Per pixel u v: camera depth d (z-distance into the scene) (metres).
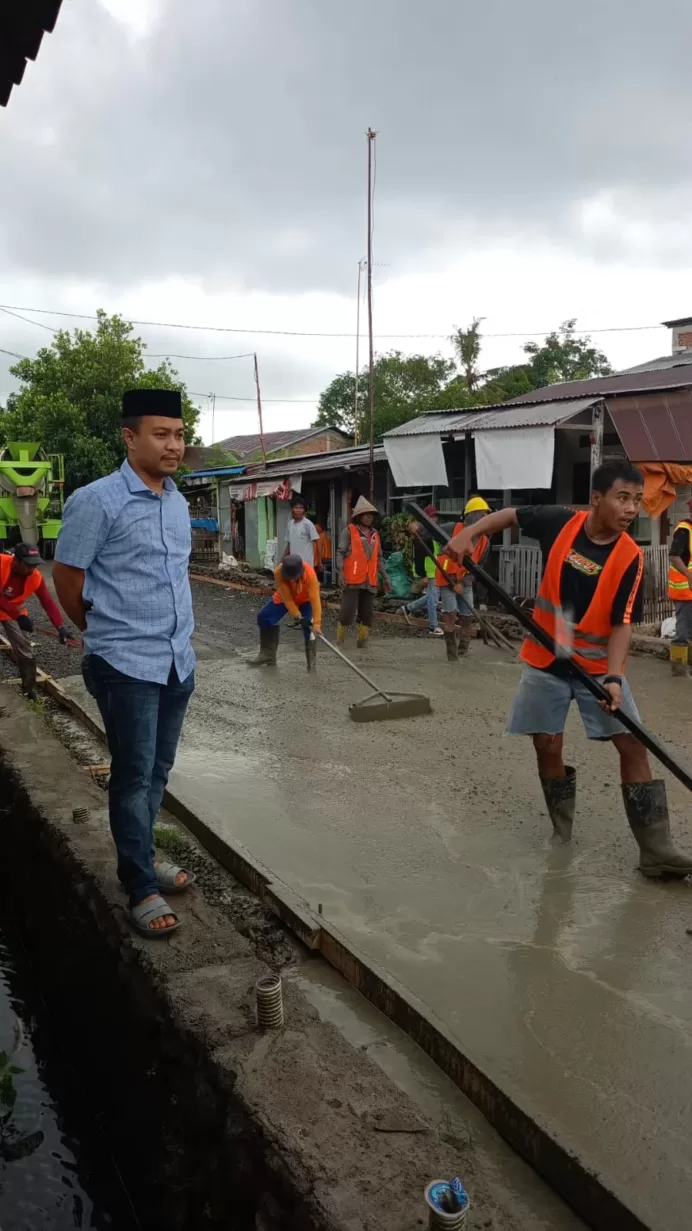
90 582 3.09
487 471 10.84
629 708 3.72
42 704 6.91
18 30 3.06
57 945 3.99
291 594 8.17
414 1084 2.49
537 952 3.15
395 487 14.41
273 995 2.54
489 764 5.39
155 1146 2.78
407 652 9.42
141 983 2.96
